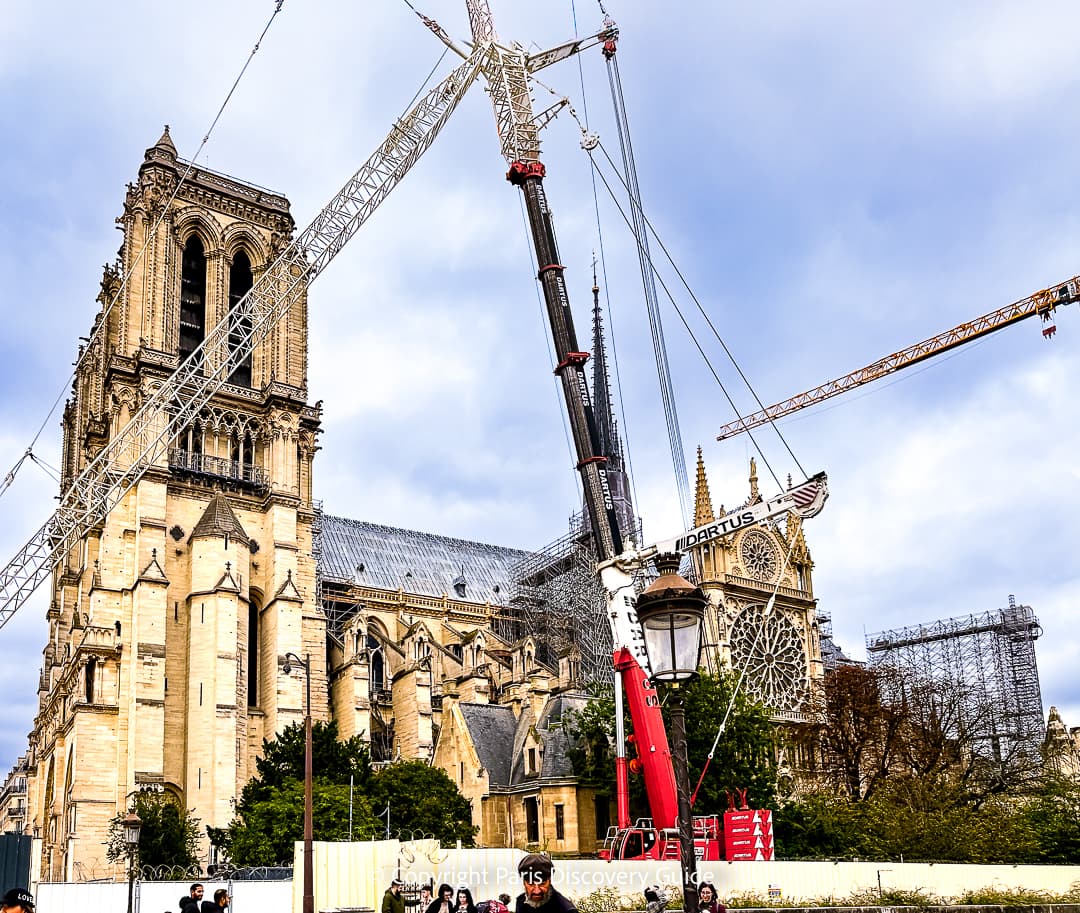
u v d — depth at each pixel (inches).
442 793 3464.6
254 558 4197.8
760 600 4712.1
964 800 3612.2
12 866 1595.7
